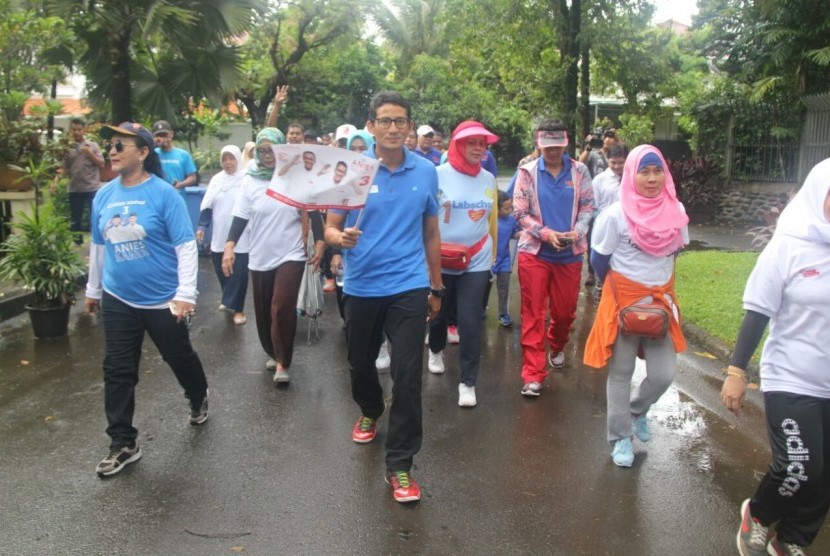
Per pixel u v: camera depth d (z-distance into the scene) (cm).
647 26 1515
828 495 311
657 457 447
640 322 404
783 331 305
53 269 680
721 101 1669
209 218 812
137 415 507
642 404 443
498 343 702
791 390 301
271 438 469
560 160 541
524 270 541
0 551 337
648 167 409
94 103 1245
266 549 341
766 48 1540
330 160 374
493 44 1489
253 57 2330
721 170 1717
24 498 387
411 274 390
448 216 511
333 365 627
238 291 756
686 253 1126
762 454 452
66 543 345
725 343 655
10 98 891
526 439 472
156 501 385
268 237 553
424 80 3450
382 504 384
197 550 340
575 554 341
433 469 427
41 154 886
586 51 1439
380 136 388
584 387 575
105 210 415
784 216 309
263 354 659
